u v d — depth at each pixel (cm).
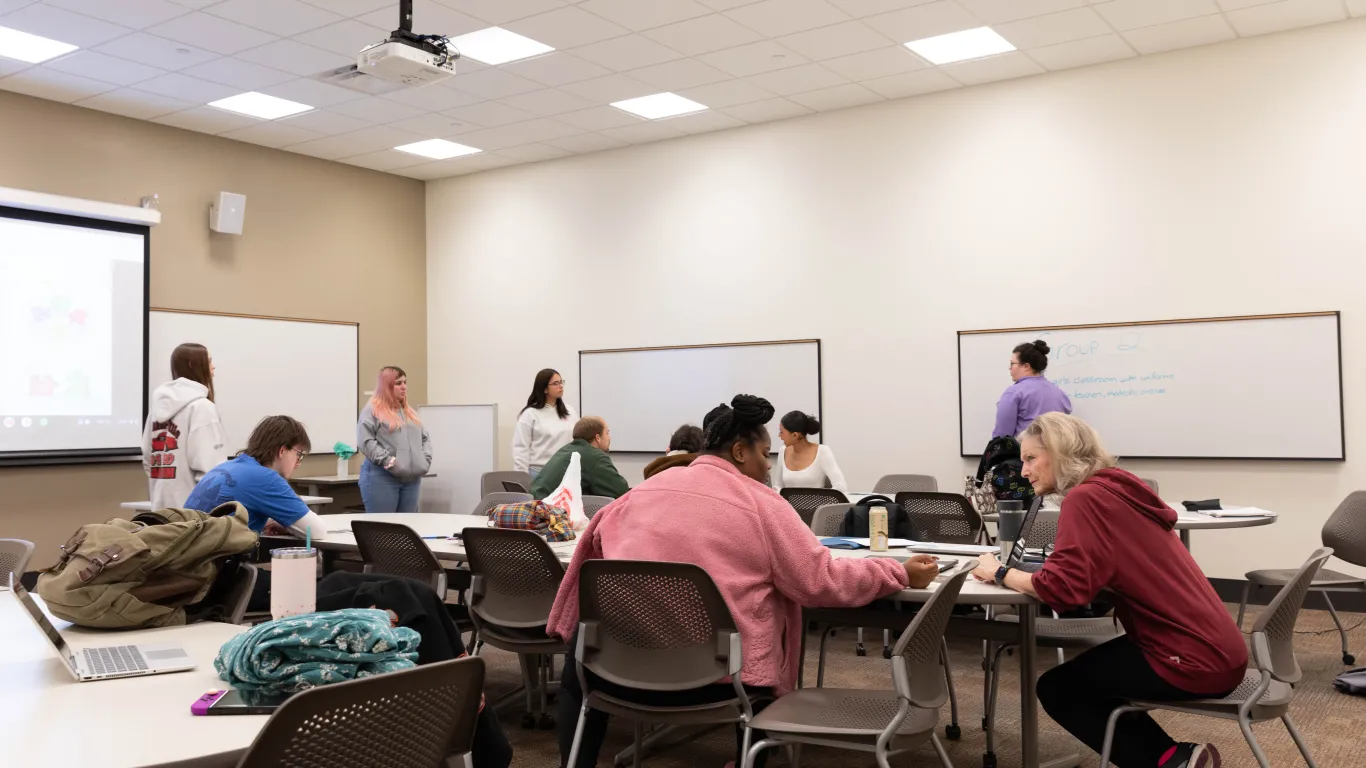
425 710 141
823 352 743
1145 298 631
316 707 126
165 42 588
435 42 446
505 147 833
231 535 233
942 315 697
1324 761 329
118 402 712
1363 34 572
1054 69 658
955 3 548
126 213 706
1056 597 252
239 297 793
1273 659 254
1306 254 587
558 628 275
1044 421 274
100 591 216
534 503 376
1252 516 441
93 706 158
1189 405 617
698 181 800
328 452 849
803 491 505
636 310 828
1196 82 618
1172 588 251
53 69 630
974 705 405
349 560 398
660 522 256
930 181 703
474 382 913
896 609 294
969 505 457
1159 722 377
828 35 592
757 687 251
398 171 905
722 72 655
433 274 931
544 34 585
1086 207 650
